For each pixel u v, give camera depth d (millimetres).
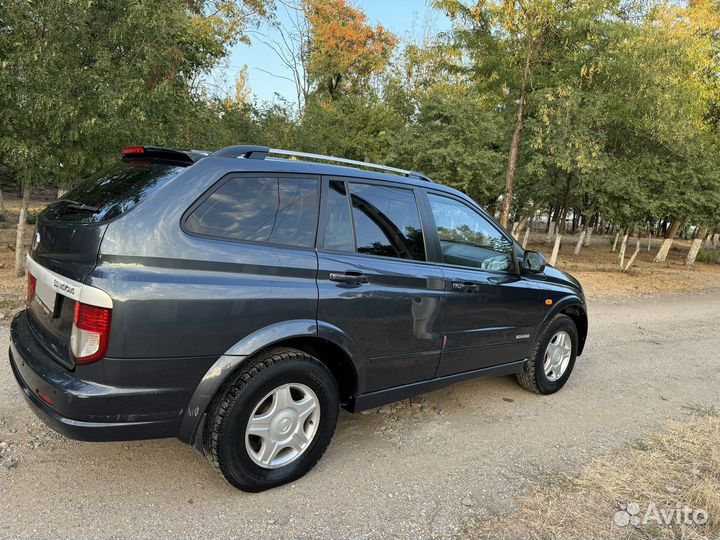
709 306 11648
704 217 15391
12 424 3523
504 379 5312
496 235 4293
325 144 16453
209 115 13344
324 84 26297
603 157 12617
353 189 3350
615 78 11875
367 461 3410
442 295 3637
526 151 13414
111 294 2420
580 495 3133
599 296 11695
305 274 2963
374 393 3416
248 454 2820
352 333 3152
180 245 2609
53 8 6672
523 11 10945
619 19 11805
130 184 2852
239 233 2818
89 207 2787
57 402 2471
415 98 16375
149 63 7750
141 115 7344
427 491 3092
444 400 4602
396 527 2729
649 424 4328
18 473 2975
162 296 2508
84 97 7082
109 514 2672
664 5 16078
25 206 8211
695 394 5230
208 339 2637
